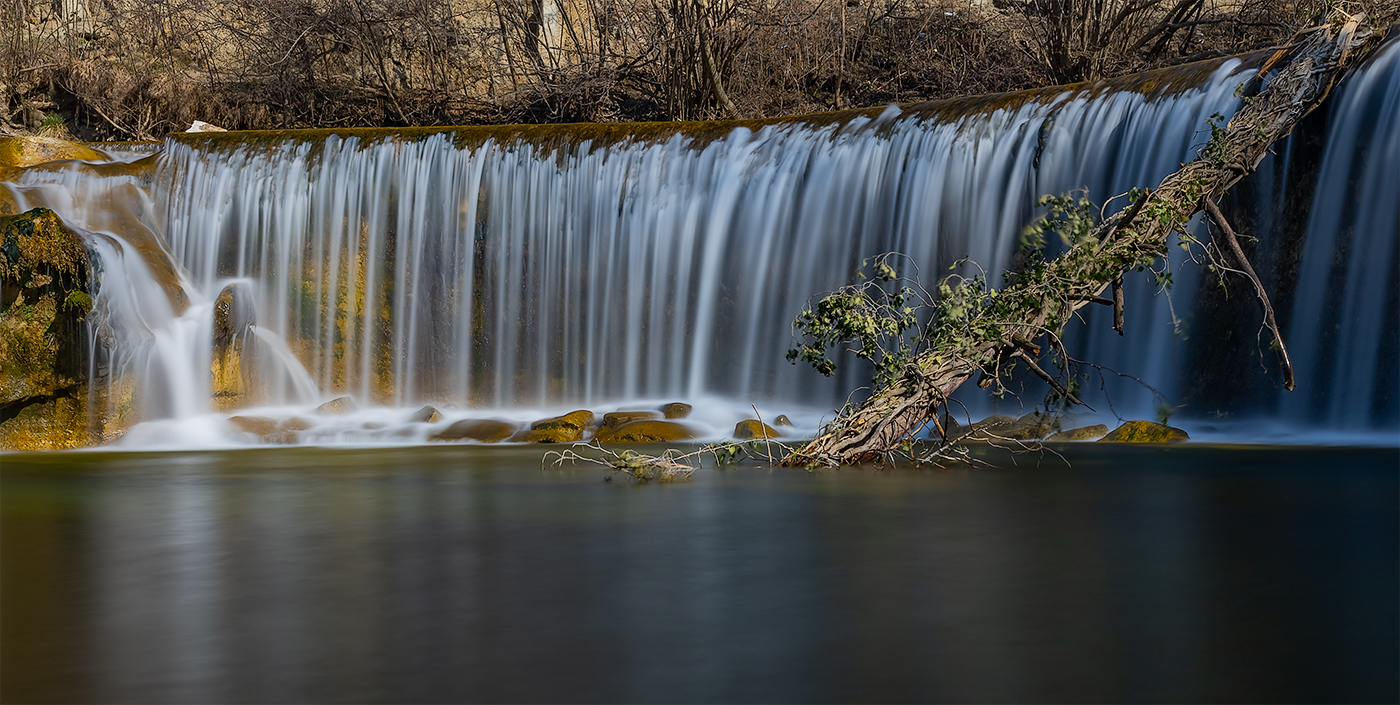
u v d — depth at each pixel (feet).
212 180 58.03
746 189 51.57
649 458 29.37
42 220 47.16
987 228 45.93
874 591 14.83
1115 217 33.68
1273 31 66.39
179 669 11.41
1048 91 45.70
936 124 47.85
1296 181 39.99
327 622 13.35
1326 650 11.71
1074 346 45.29
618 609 13.92
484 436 45.37
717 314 51.78
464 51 85.05
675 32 73.61
